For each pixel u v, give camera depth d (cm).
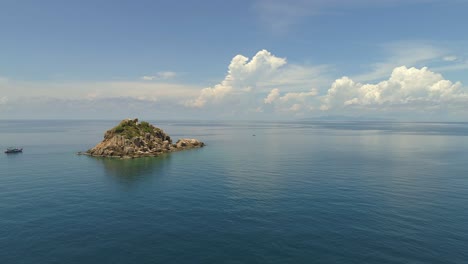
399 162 9700
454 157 10856
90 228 4197
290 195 5728
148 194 5866
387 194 5766
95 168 8675
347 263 3275
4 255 3462
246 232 4050
